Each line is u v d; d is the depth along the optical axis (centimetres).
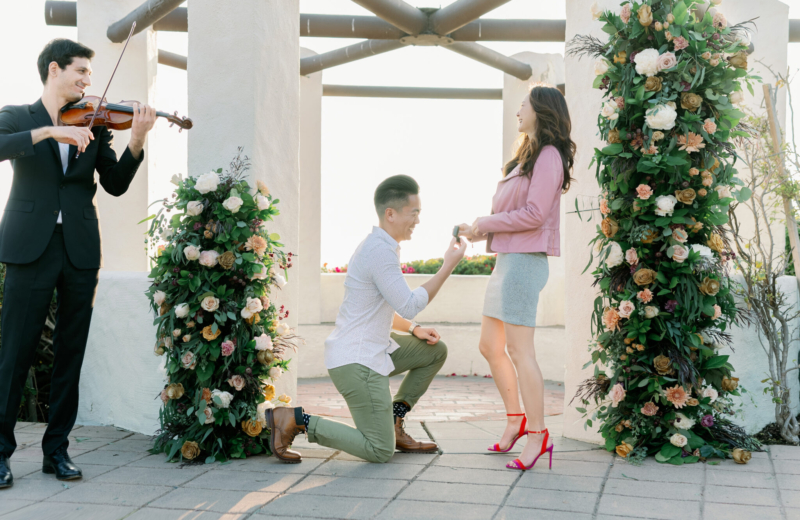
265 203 325
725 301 323
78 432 375
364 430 303
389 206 310
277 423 303
